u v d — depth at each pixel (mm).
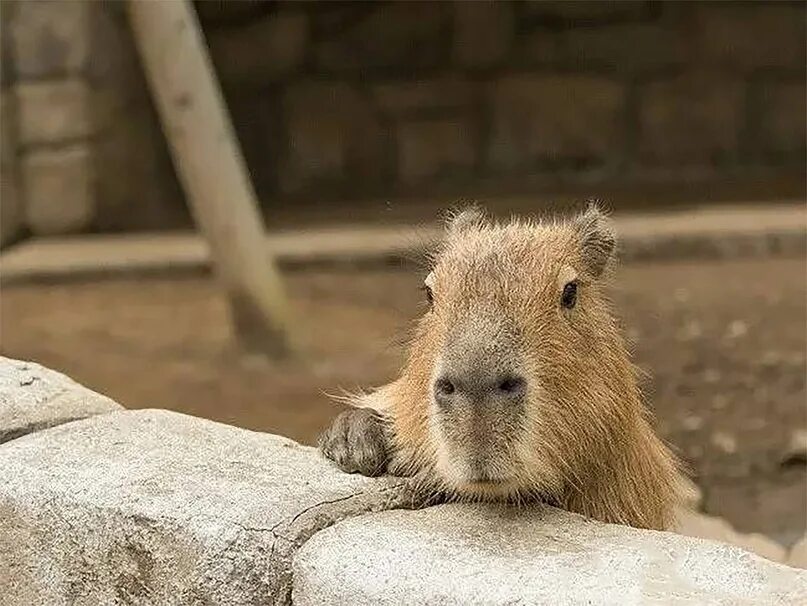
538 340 2080
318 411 3918
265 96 8086
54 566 2150
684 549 2002
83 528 2123
